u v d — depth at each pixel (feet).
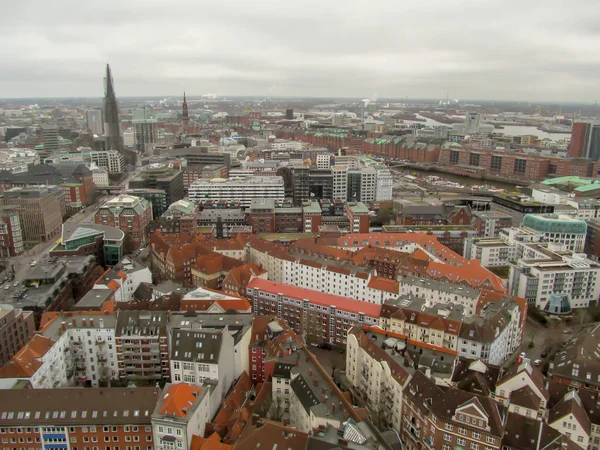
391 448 421.59
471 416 456.04
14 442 473.26
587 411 524.11
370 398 595.88
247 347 637.30
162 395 487.61
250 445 442.09
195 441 470.80
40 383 531.91
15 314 631.56
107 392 485.56
